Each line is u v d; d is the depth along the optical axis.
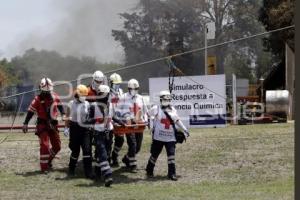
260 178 9.72
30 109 10.16
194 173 10.27
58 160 11.39
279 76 29.97
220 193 8.38
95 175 9.77
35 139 14.64
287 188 8.64
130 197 8.12
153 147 9.91
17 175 10.11
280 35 34.31
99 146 9.22
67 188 8.98
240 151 11.96
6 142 13.95
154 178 9.90
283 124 18.69
